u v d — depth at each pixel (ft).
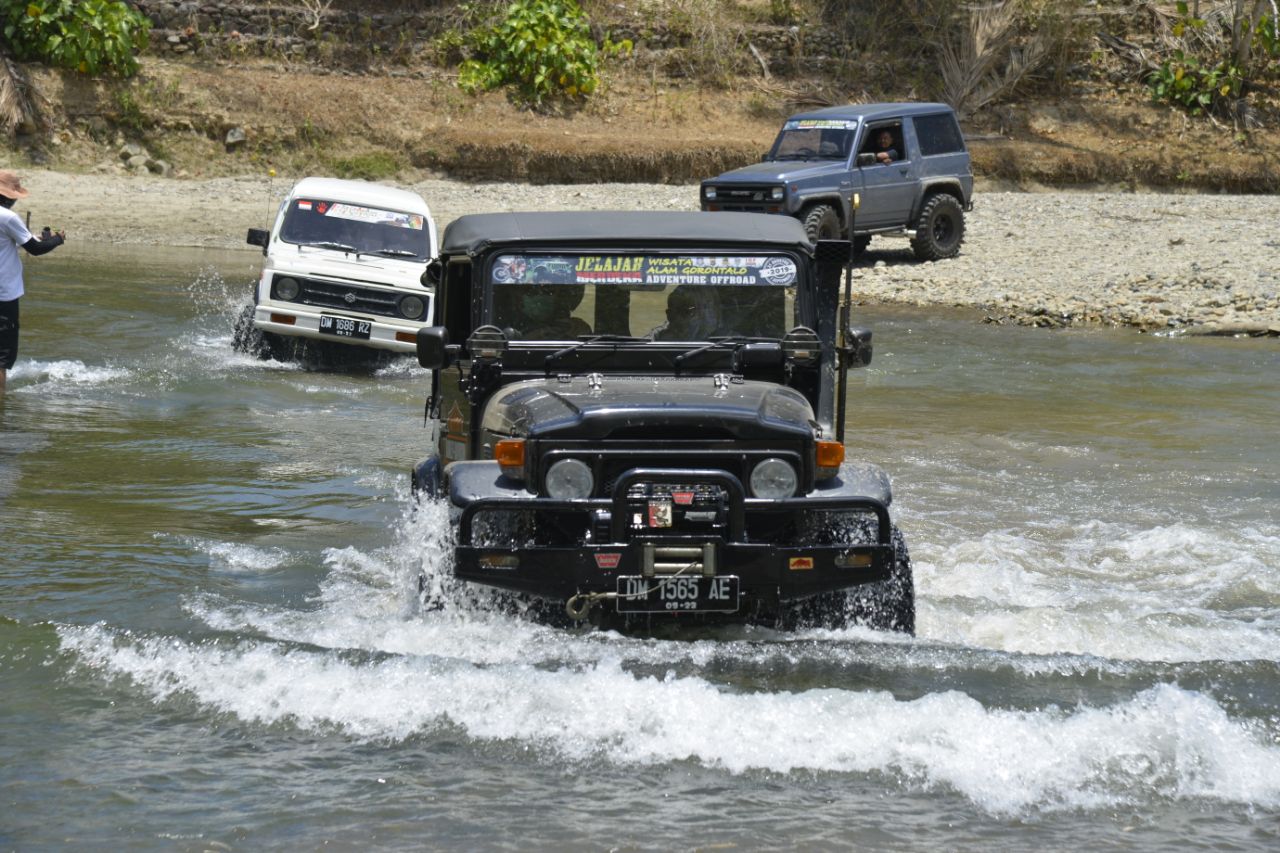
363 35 130.11
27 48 117.39
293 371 52.80
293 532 30.89
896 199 84.07
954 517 33.45
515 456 22.89
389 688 21.02
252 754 19.07
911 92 137.28
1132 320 69.00
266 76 123.85
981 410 48.16
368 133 120.78
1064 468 39.19
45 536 29.60
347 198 56.18
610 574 22.34
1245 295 72.54
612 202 107.34
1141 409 48.65
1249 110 136.98
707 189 79.97
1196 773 18.94
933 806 17.94
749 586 22.62
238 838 16.72
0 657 22.20
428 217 56.75
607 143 119.96
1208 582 28.50
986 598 26.96
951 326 68.64
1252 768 19.12
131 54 119.65
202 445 39.58
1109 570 29.40
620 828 17.12
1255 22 138.92
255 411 45.03
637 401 23.16
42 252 45.06
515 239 25.80
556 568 22.30
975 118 134.82
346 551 29.35
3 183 43.83
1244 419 46.96
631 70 134.00
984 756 19.21
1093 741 19.71
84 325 59.93
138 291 70.69
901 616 24.20
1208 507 34.96
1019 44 140.77
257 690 21.06
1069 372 56.18
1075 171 127.34
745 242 26.00
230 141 118.21
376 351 56.80
